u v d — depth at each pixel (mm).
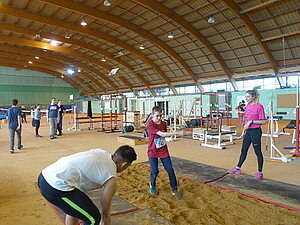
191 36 16766
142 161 4965
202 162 4852
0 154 5859
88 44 20281
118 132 10938
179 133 2811
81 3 12758
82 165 1529
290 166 4418
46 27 16656
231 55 17500
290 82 16766
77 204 1528
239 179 3598
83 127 13758
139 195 3061
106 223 1560
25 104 33156
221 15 13508
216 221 2344
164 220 2312
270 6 12102
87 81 33750
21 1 12703
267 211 2531
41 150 6395
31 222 2395
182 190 3193
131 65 24422
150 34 16953
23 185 3549
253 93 3557
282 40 14258
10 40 18312
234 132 7074
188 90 23766
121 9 13766
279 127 11523
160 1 12781
